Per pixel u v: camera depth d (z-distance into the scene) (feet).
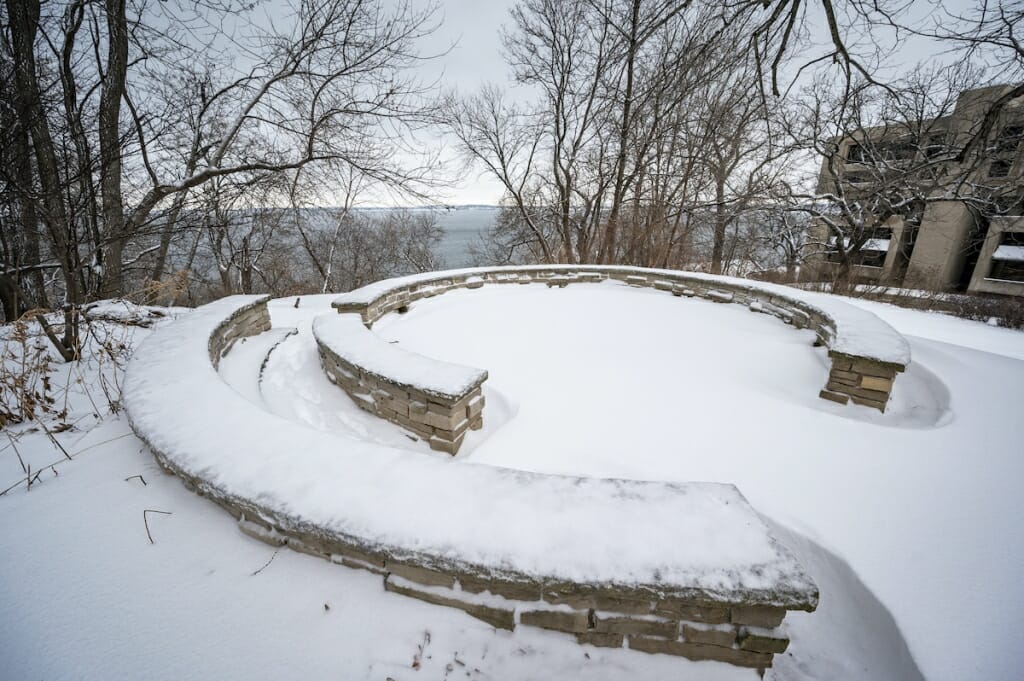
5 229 14.38
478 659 4.45
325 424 10.83
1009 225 59.21
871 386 11.25
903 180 39.01
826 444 9.70
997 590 5.90
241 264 39.96
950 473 8.55
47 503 6.06
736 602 4.16
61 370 11.53
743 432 10.34
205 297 46.24
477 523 4.80
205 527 5.69
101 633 4.32
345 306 16.44
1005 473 8.50
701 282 23.21
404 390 10.01
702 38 16.79
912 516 7.43
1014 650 5.08
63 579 4.88
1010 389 11.98
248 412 7.18
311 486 5.38
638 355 15.56
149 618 4.50
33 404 8.40
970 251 68.44
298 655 4.26
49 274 23.04
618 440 10.11
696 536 4.66
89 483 6.50
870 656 5.55
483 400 10.69
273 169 22.57
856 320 13.88
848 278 43.34
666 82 19.03
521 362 14.97
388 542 4.62
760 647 4.42
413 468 5.70
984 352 14.84
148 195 19.12
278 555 5.31
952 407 11.13
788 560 4.42
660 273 25.36
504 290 25.75
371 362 10.93
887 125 40.98
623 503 5.08
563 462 9.34
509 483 5.41
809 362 14.12
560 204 47.62
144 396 7.77
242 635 4.39
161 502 6.12
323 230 57.62
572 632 4.67
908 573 6.23
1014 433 9.84
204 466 5.80
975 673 4.83
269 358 14.60
